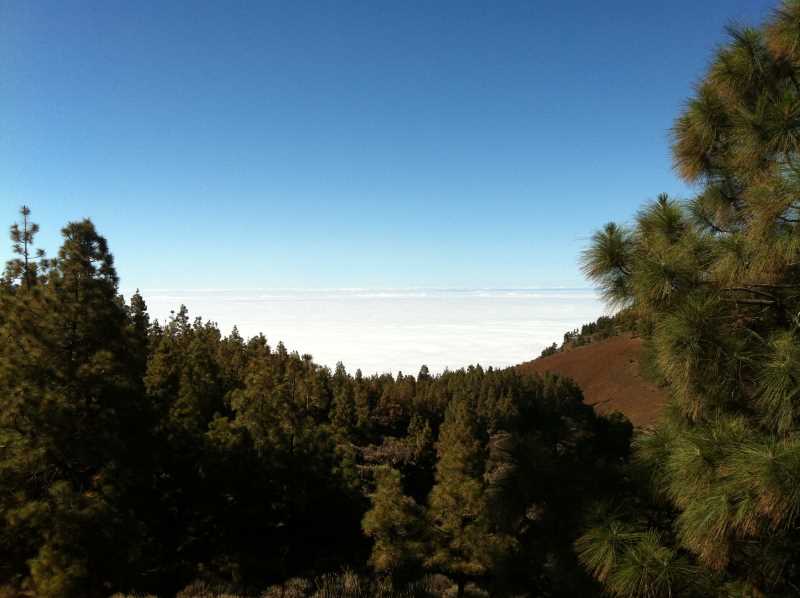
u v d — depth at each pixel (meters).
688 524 3.83
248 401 17.31
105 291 11.03
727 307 4.39
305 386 28.27
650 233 5.22
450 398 69.94
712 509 3.57
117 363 10.77
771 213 3.86
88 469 10.73
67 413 9.84
